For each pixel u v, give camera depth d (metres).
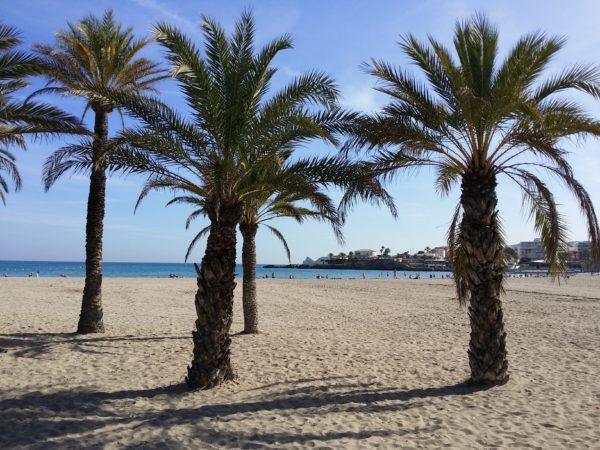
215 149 7.54
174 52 7.05
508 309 20.78
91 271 12.08
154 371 8.41
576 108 7.39
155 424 5.68
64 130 8.61
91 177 12.11
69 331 12.44
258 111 7.61
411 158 8.36
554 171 7.82
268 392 7.38
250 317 13.10
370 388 7.78
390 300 26.36
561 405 6.82
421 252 152.25
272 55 7.38
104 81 11.52
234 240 7.67
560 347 11.73
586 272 79.00
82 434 5.33
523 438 5.48
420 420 6.11
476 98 6.61
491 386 7.88
